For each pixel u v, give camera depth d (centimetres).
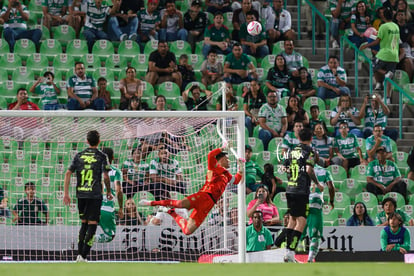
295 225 3216
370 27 5391
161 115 3394
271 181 4241
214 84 4959
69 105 4684
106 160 3056
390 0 5569
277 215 3950
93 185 3000
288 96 4922
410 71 5403
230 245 3603
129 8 5225
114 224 3522
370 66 5162
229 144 3125
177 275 1695
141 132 3678
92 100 4706
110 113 3362
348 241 3772
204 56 5131
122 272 1752
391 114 5147
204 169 3878
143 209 3791
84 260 3009
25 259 3478
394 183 4531
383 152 4538
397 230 3675
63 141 3622
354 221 4097
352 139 4669
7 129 3669
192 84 4919
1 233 3472
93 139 3056
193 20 5281
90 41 5134
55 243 3516
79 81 4716
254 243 3662
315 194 3269
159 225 3616
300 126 4503
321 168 4075
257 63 5247
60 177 3956
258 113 4766
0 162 3991
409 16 5556
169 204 3053
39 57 5034
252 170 4297
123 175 3791
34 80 4931
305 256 3497
